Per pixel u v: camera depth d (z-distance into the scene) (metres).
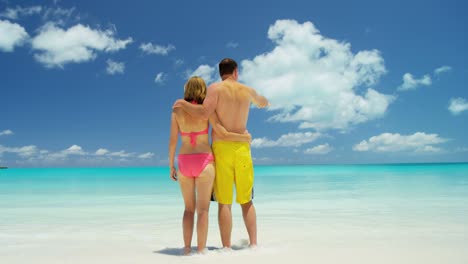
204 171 3.80
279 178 21.67
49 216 6.78
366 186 13.62
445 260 3.22
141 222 6.04
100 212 7.30
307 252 3.64
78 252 3.84
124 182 19.48
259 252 3.68
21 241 4.53
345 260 3.27
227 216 3.91
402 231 4.84
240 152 3.94
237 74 4.28
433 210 6.83
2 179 23.97
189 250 3.75
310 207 7.66
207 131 3.93
